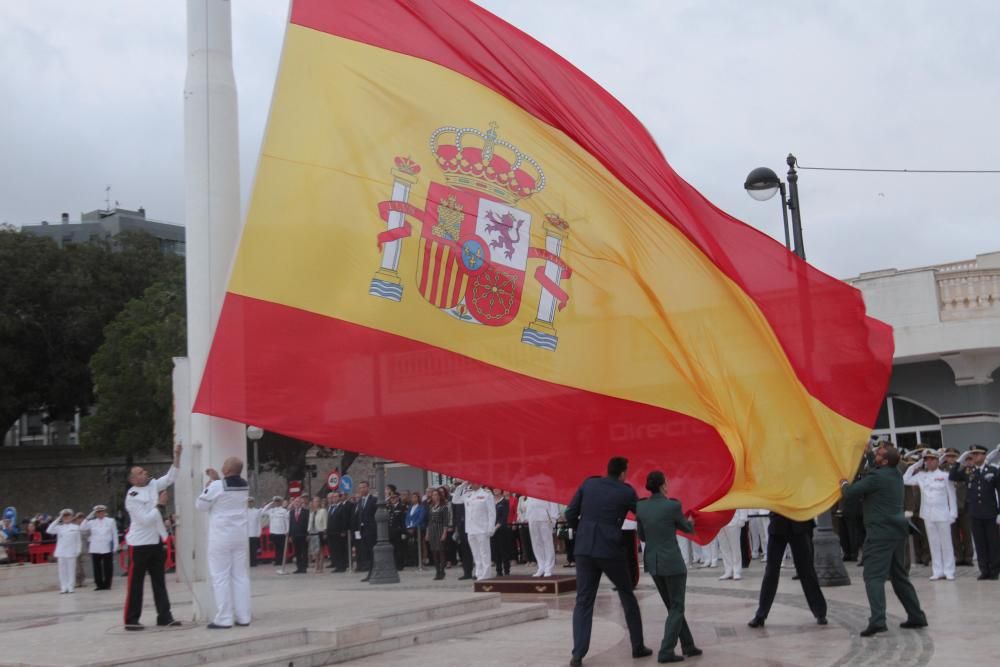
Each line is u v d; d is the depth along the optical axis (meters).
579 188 11.57
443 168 11.11
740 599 14.60
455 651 10.57
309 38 10.93
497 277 11.06
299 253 10.33
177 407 11.20
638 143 11.91
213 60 11.41
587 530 9.70
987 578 15.75
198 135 11.29
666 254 11.65
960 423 27.38
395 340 10.48
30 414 48.69
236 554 10.72
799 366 11.77
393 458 10.23
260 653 9.70
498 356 10.88
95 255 48.19
